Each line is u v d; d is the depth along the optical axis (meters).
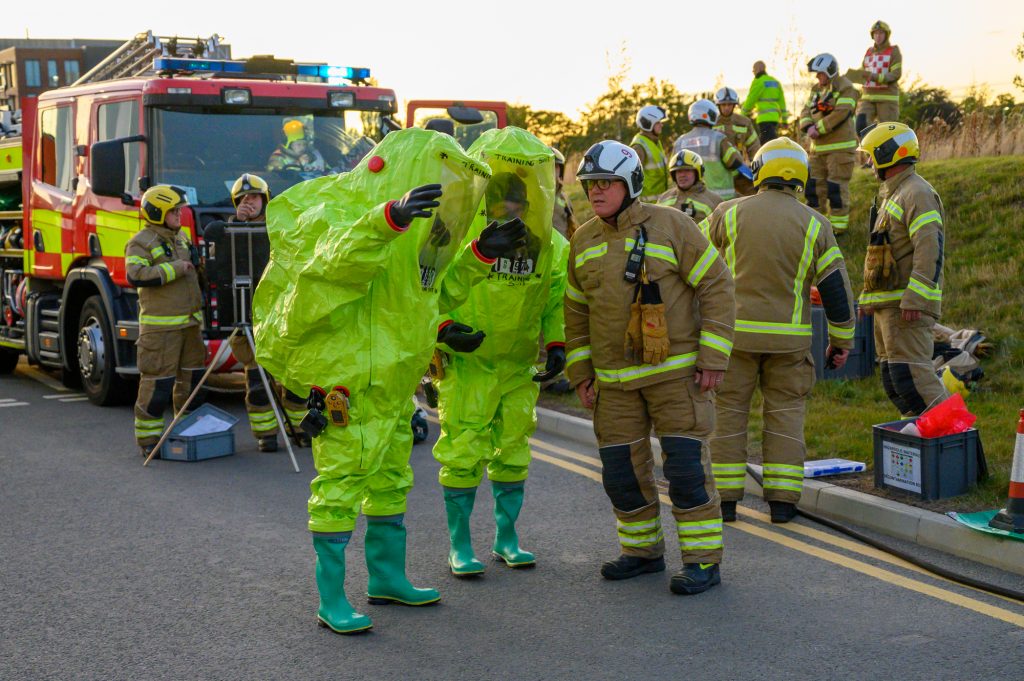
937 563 5.75
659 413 5.38
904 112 21.11
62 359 11.55
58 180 11.38
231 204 9.85
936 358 9.69
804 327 6.46
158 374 8.55
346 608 4.98
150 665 4.62
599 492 7.42
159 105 9.86
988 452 7.25
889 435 6.62
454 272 4.99
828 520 6.50
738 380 6.53
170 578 5.74
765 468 6.60
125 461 8.53
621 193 5.21
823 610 5.10
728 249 6.54
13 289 12.73
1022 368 9.61
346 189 4.85
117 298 10.45
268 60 10.88
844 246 13.14
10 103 14.30
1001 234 12.29
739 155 11.91
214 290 8.71
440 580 5.66
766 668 4.46
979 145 16.45
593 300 5.38
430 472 8.05
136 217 9.91
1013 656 4.53
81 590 5.57
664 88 21.97
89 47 44.44
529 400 5.71
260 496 7.44
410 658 4.65
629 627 4.95
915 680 4.32
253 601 5.38
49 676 4.53
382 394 4.75
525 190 5.18
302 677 4.48
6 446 9.09
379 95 10.73
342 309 4.62
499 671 4.50
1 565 5.98
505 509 5.85
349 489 4.84
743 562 5.83
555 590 5.48
